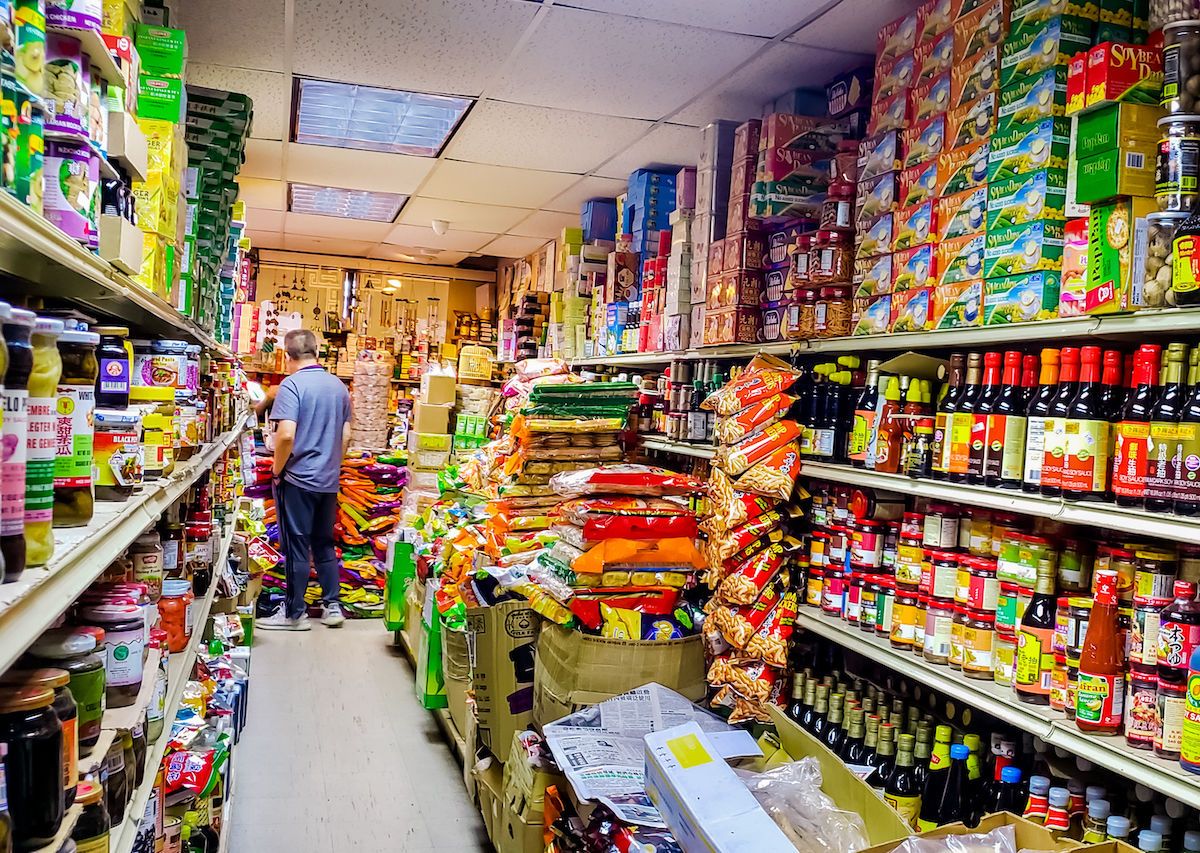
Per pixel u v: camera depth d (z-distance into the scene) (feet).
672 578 9.66
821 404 9.34
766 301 11.17
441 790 12.39
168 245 6.23
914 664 7.68
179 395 7.16
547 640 9.69
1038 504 6.31
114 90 4.73
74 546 3.48
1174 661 5.44
